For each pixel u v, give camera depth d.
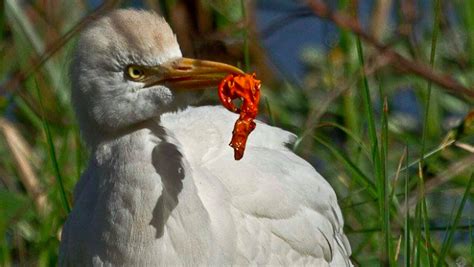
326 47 15.53
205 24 15.38
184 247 9.98
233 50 15.12
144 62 9.83
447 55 14.88
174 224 9.95
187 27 15.34
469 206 13.16
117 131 10.00
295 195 10.80
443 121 14.25
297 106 14.71
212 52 15.14
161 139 9.98
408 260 10.66
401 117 14.52
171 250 9.97
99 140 10.07
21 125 14.84
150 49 9.81
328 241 11.02
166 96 9.85
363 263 12.32
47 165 12.94
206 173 10.34
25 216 12.86
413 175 13.28
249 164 10.66
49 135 11.66
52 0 15.15
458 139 12.41
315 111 13.29
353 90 14.15
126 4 15.45
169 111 9.93
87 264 10.19
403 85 14.58
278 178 10.75
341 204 12.53
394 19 15.41
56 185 12.42
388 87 14.59
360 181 12.24
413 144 13.83
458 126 12.18
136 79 9.87
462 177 13.09
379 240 12.08
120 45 9.84
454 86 10.59
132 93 9.88
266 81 15.22
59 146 13.63
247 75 9.75
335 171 13.46
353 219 12.76
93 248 10.07
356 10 12.51
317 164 13.94
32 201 12.47
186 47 15.24
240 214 10.49
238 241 10.39
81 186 10.37
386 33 14.91
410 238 11.17
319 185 11.12
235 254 10.34
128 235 9.92
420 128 14.33
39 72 14.16
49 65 14.21
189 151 10.55
